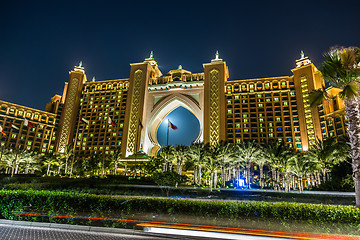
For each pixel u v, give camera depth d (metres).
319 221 11.24
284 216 11.66
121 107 130.50
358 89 15.06
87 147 124.94
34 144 125.12
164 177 39.84
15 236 10.64
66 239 10.45
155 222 12.69
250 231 11.45
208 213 12.60
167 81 133.00
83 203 13.57
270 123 110.50
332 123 97.25
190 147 76.00
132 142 117.94
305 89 109.81
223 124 110.62
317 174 61.91
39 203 13.72
